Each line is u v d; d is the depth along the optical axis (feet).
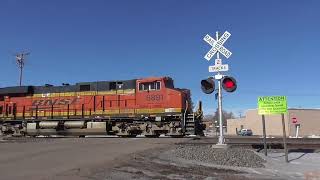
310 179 49.85
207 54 73.41
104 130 117.39
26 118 130.11
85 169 46.19
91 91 121.90
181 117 109.50
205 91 73.05
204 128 112.57
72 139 97.09
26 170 45.11
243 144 89.25
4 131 132.87
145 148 71.51
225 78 71.61
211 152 65.26
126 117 116.26
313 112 277.64
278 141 105.70
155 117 112.68
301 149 83.97
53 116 125.90
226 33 72.59
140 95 115.44
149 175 46.09
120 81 118.83
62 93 126.11
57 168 46.60
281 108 71.41
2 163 50.57
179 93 110.93
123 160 54.65
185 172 50.08
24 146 73.87
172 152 65.36
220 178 47.62
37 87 131.23
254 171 55.11
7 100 134.41
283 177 51.03
